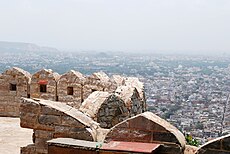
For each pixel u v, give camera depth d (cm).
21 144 1337
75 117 884
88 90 1677
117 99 1260
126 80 1733
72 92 1702
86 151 794
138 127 795
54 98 1725
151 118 793
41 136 916
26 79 1769
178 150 765
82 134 871
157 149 762
